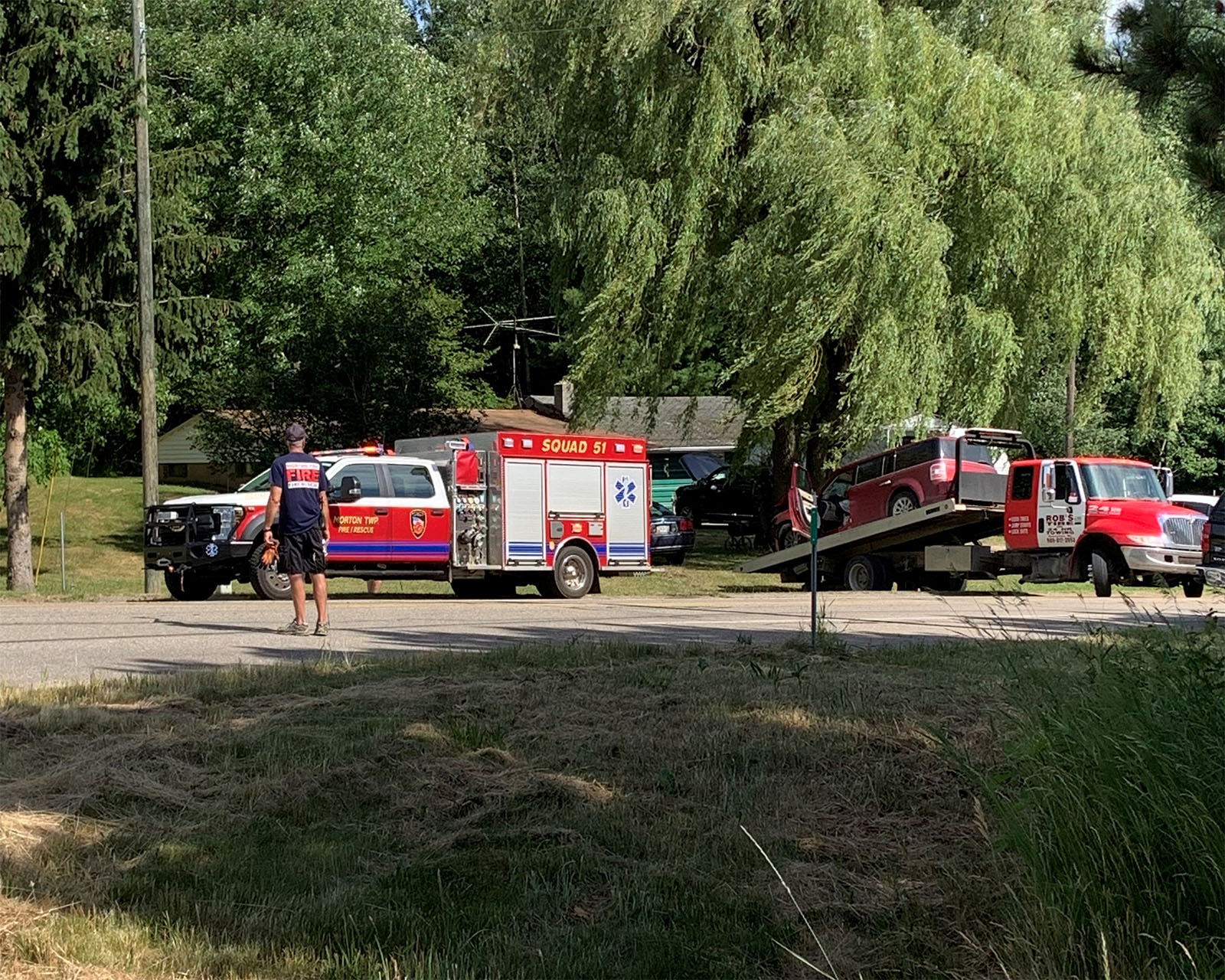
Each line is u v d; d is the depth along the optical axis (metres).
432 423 32.47
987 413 27.20
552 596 22.48
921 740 7.68
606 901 5.47
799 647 11.59
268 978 4.61
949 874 5.75
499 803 6.58
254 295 42.50
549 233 30.12
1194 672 5.87
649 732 7.91
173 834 6.09
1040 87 28.11
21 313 22.95
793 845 6.15
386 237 44.62
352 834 6.18
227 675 9.64
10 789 6.56
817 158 26.06
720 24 27.30
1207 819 4.99
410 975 4.62
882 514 26.84
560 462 22.11
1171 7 8.38
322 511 13.35
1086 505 23.47
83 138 23.02
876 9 27.23
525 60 29.72
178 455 49.88
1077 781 5.41
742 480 36.91
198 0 46.06
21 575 22.94
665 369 30.16
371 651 11.92
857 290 26.31
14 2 22.48
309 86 43.81
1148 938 4.84
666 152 28.53
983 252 27.56
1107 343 28.55
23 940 4.71
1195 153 8.52
